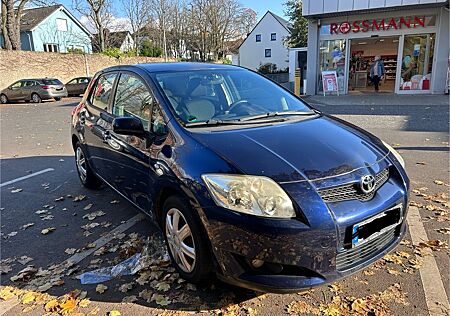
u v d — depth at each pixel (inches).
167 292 106.7
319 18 649.6
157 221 121.1
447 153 241.1
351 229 90.3
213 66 154.8
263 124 119.3
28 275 119.2
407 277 110.0
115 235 144.7
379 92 665.0
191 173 98.5
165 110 120.4
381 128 330.6
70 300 105.0
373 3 578.9
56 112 614.9
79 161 204.1
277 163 94.0
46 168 251.1
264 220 86.0
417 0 552.7
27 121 513.0
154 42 1975.9
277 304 100.0
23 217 167.5
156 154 115.5
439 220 146.3
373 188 97.1
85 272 119.8
